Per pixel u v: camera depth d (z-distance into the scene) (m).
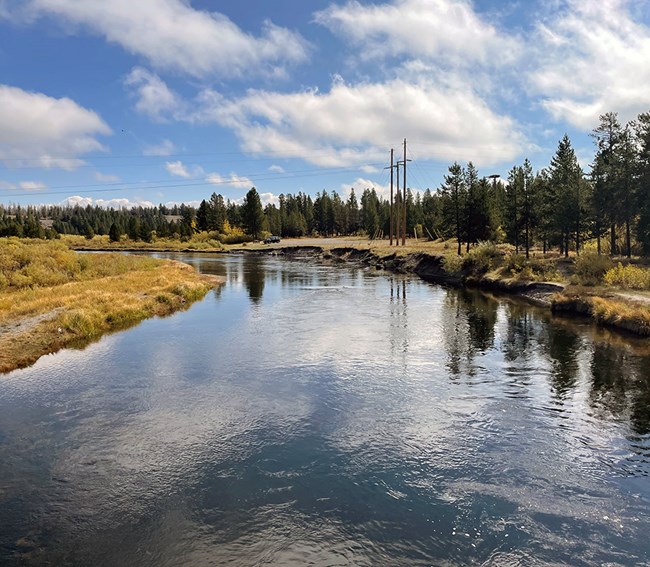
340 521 7.55
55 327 19.98
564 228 41.28
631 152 36.09
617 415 11.53
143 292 30.39
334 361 16.34
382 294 33.59
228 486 8.57
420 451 9.82
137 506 7.99
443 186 51.38
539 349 17.72
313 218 159.38
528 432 10.66
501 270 39.09
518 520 7.51
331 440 10.35
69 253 41.47
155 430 10.88
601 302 23.80
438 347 18.17
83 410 12.07
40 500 8.14
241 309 27.44
